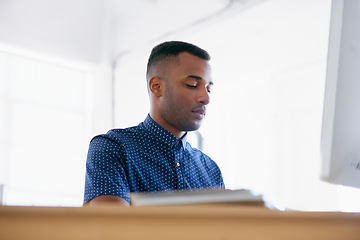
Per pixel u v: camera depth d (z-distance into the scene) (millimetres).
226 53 5578
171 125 1539
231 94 6773
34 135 6008
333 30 877
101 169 1354
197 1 4863
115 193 1311
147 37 5227
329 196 7207
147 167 1457
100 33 5520
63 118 6062
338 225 632
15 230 568
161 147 1504
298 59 5547
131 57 5414
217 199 697
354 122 861
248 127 7234
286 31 5086
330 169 845
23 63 6039
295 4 4414
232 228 603
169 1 5125
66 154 6059
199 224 594
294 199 7383
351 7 880
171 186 1473
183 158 1534
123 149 1431
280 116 7438
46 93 6086
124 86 5504
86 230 574
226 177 6910
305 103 7152
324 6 4465
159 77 1567
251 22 4754
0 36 4918
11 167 5852
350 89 863
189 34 5012
